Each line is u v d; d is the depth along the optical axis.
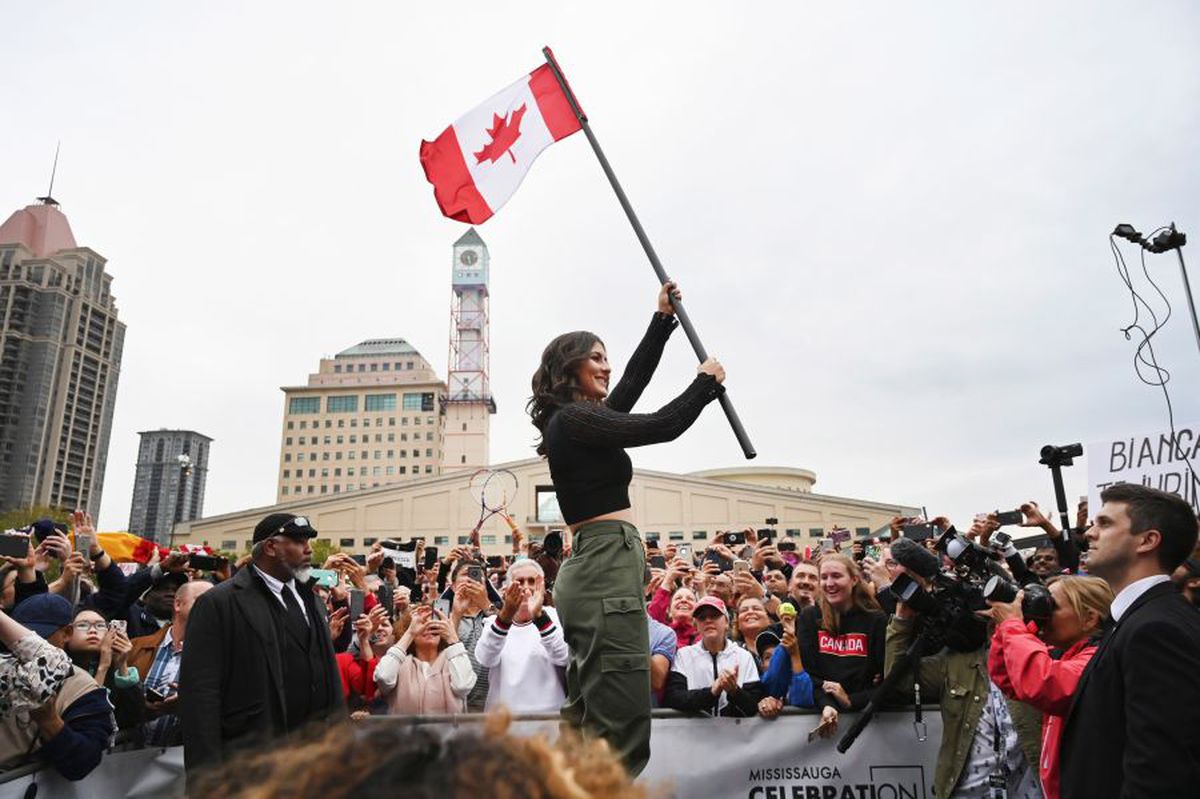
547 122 5.23
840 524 68.62
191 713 3.87
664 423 3.25
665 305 4.14
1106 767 3.01
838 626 5.35
